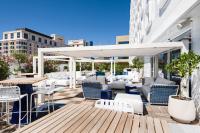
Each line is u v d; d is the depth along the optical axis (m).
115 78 15.58
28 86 5.20
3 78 7.47
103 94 8.36
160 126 2.39
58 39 114.94
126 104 3.38
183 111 4.98
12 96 4.18
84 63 25.91
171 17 6.80
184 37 6.75
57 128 2.21
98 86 8.01
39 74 8.23
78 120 2.52
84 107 3.27
